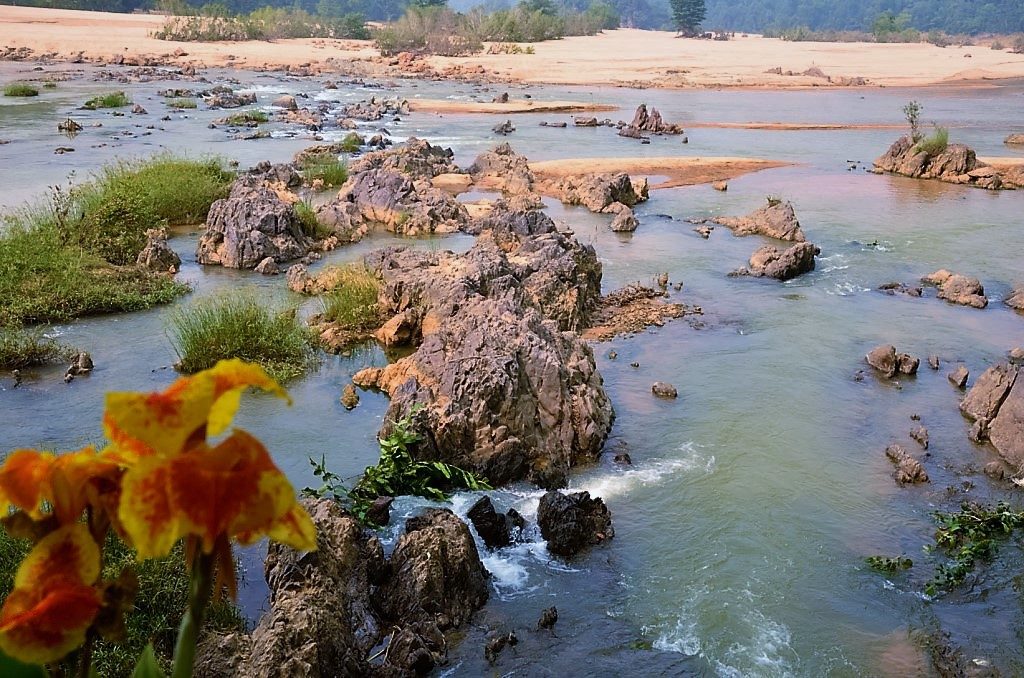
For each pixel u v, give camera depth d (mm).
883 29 159875
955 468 13336
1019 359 17516
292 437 13492
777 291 21469
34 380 15305
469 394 12836
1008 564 10984
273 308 18969
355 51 96438
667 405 15039
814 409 15078
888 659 9258
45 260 19531
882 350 16922
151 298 19047
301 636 8094
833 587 10422
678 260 23922
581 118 50750
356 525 10141
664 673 8930
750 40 153250
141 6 133750
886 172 37688
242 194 23391
